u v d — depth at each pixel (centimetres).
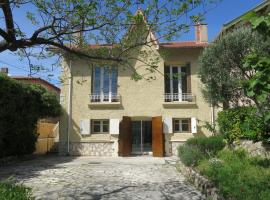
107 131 1994
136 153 1975
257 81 354
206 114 1945
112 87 2006
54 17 660
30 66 755
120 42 763
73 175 1180
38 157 1864
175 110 1961
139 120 2014
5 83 1424
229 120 1206
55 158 1808
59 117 1991
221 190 694
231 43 1076
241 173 815
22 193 455
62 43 726
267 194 614
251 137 1016
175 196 841
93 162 1605
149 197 830
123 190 915
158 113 1964
